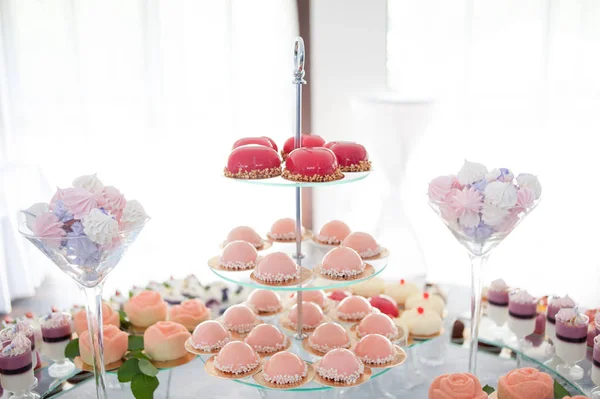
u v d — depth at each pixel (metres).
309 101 3.38
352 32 3.29
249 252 1.73
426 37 3.15
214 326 1.70
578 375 1.71
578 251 3.07
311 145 1.76
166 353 1.75
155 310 1.95
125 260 3.16
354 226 3.53
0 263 2.77
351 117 3.41
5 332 1.69
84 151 2.97
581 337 1.71
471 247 1.55
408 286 2.21
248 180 1.57
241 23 3.13
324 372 1.53
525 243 3.16
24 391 1.65
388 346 1.62
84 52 2.89
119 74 2.96
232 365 1.54
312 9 3.27
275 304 1.92
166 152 3.08
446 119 3.16
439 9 3.10
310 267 1.73
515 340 1.96
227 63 3.08
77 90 2.91
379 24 3.24
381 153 2.61
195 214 3.20
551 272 3.12
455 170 3.20
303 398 1.71
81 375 1.76
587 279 3.07
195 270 3.23
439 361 1.84
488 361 1.82
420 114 2.52
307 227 3.51
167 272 3.21
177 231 3.19
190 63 3.05
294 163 1.56
